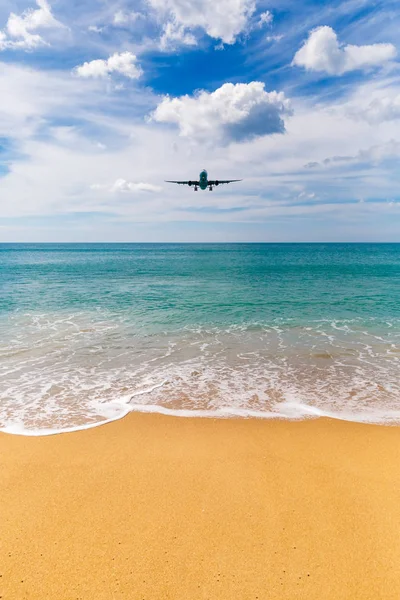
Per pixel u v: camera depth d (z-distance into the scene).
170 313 22.69
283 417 9.39
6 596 4.40
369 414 9.55
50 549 5.12
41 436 8.41
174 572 4.75
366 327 19.06
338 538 5.34
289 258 104.88
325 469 7.13
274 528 5.53
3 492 6.41
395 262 81.19
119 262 84.56
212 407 9.99
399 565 4.88
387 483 6.68
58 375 12.34
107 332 18.03
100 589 4.51
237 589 4.50
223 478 6.84
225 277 46.34
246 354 14.70
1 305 25.47
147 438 8.34
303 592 4.47
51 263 79.25
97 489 6.49
